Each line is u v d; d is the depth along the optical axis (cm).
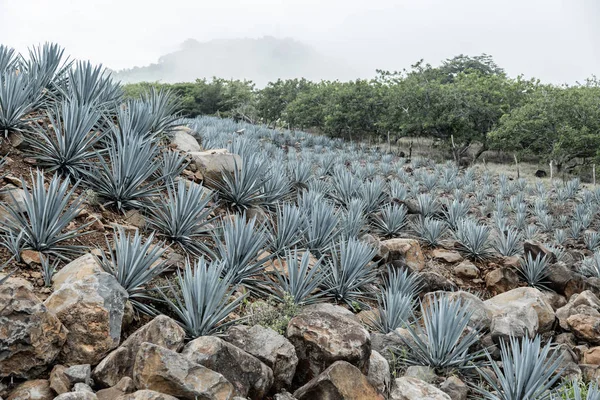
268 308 445
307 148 2847
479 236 912
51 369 306
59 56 796
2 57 764
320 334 377
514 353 427
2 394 279
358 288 629
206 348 324
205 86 5688
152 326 332
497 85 3600
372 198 1063
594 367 505
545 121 2786
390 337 491
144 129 714
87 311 327
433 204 1172
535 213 1712
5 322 285
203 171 714
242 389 327
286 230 620
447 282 689
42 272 398
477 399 432
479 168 2934
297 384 376
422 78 3656
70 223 477
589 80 3641
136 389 299
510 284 783
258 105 5244
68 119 552
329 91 4472
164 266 463
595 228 1538
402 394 375
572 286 808
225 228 543
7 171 509
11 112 553
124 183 544
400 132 3634
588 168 2867
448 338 457
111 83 805
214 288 387
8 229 411
